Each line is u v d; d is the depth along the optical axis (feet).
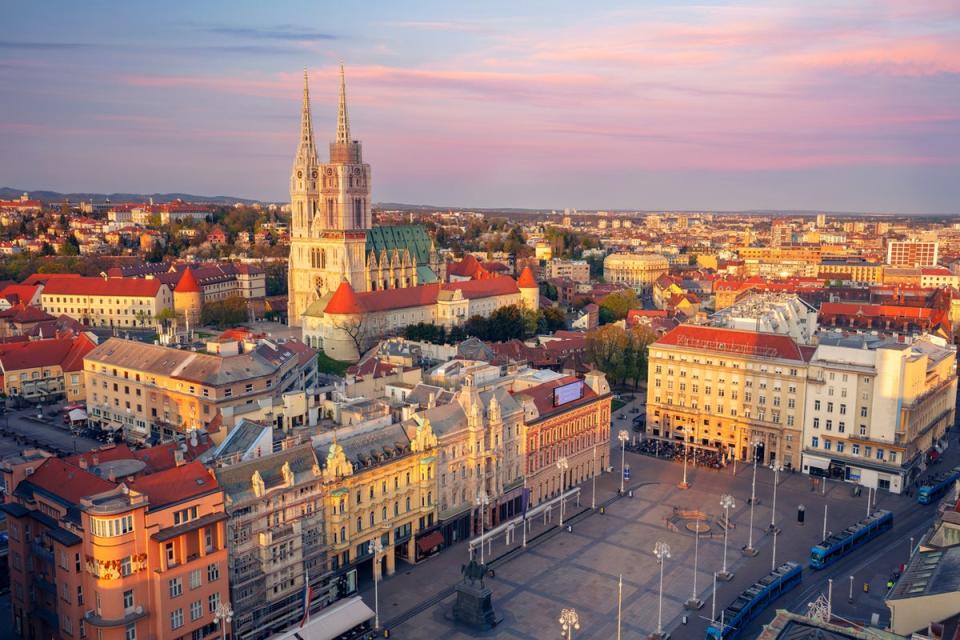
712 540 549.13
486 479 555.28
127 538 356.79
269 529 412.77
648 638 423.64
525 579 490.49
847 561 517.96
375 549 447.42
